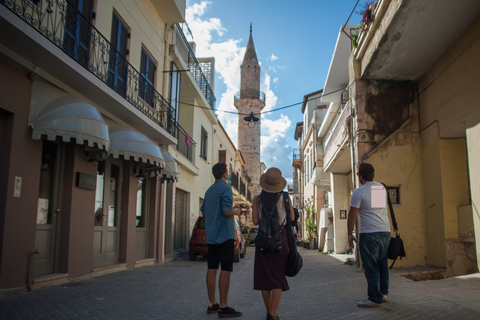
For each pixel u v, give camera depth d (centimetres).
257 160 4147
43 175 706
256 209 438
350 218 491
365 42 907
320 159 2075
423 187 955
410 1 696
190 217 1688
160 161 930
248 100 4203
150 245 1179
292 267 419
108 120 929
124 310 488
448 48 841
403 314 432
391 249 491
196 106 1698
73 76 700
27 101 623
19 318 437
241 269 1091
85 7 810
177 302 553
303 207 3547
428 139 934
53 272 711
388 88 993
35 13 636
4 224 564
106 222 927
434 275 821
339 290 652
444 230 851
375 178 958
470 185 783
